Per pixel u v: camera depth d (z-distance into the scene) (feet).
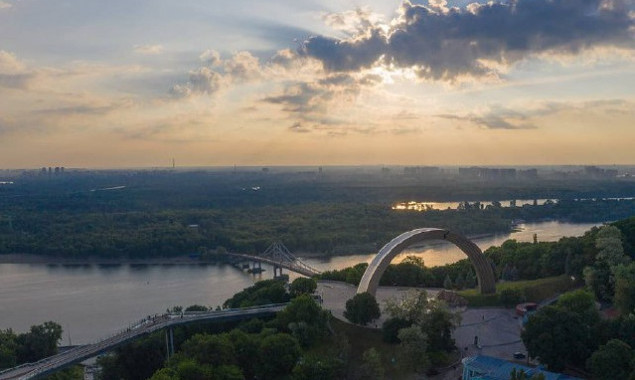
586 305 545.85
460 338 581.12
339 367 515.91
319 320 588.91
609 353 449.06
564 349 479.82
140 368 602.03
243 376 506.07
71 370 634.43
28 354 622.13
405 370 524.11
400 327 561.02
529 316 520.01
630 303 554.87
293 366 522.47
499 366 488.02
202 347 522.06
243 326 643.86
